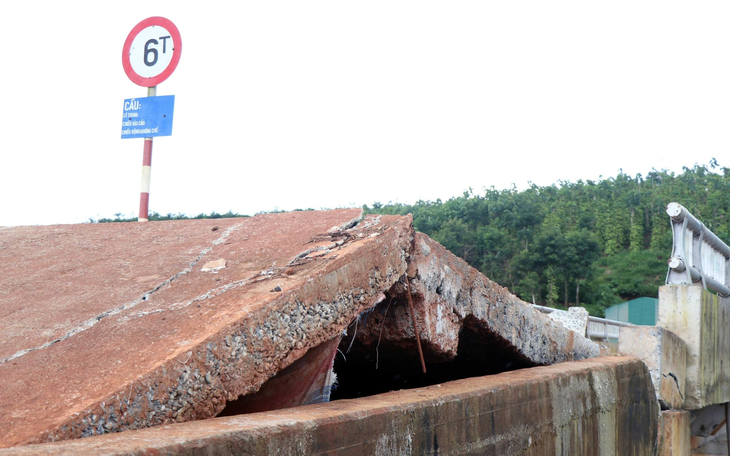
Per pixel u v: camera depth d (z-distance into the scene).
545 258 44.56
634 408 4.63
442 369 4.68
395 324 3.40
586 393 3.88
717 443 6.77
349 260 2.78
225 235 3.70
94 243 3.87
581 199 67.06
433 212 54.53
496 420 2.91
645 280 49.84
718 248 6.98
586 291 45.66
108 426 1.75
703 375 5.81
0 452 1.37
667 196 62.19
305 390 2.83
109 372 1.96
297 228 3.58
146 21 5.46
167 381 1.93
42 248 3.83
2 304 2.85
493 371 4.83
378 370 4.25
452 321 3.66
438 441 2.50
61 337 2.36
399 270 3.13
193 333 2.17
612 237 59.16
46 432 1.61
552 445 3.41
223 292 2.60
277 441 1.78
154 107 5.26
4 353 2.25
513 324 4.29
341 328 2.72
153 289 2.83
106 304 2.69
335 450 2.00
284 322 2.38
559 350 4.97
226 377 2.12
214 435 1.62
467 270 3.79
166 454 1.47
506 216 51.22
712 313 6.22
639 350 5.26
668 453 5.12
